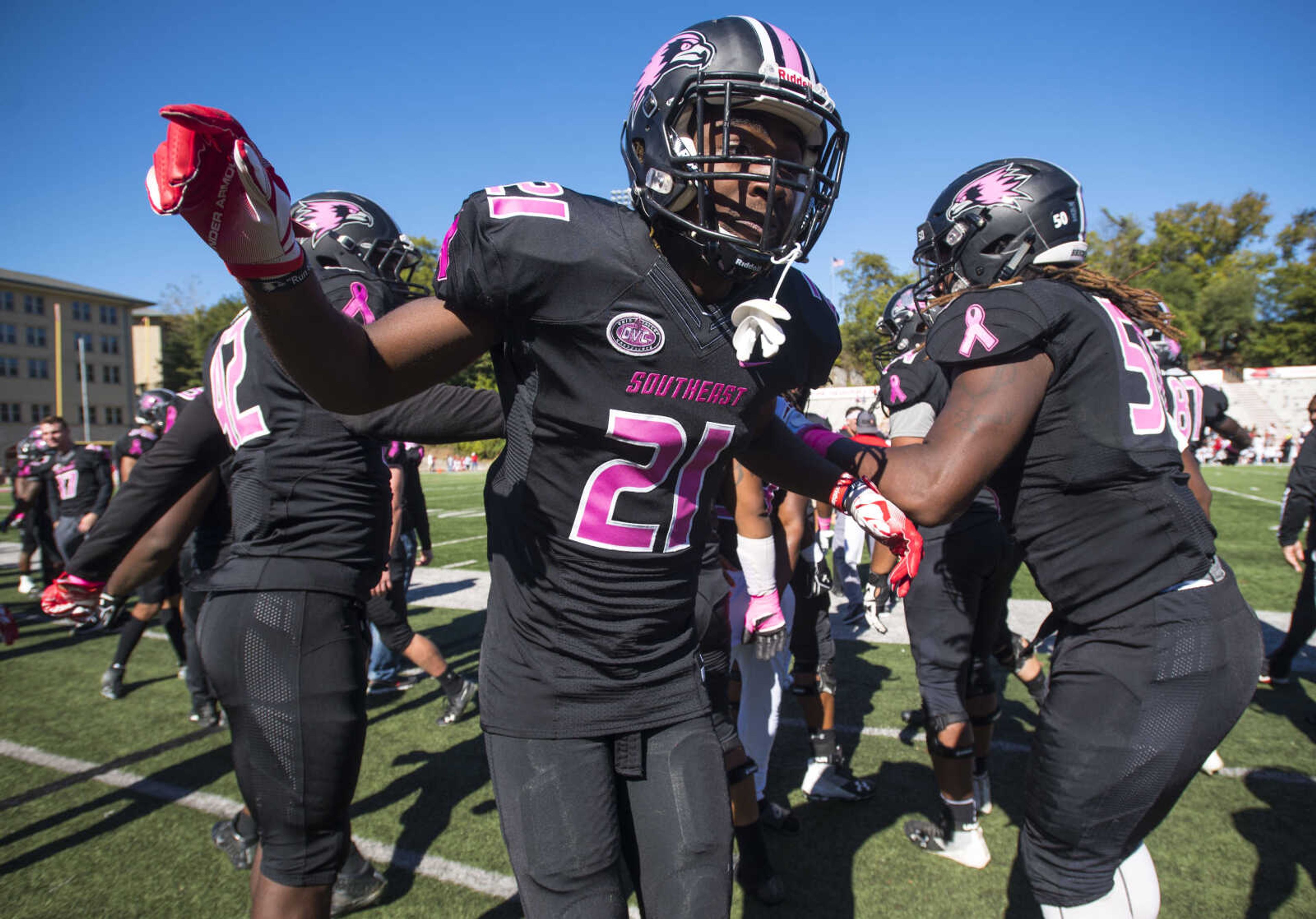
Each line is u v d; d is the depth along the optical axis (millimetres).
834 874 2643
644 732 1401
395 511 3891
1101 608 1510
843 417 33344
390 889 2582
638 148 1284
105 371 52188
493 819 3047
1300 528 4184
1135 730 1440
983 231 1822
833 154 1324
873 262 36938
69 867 2715
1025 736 3789
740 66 1182
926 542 2727
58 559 7273
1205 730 1446
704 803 1367
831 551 8727
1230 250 50375
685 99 1187
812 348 1421
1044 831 1535
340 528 1898
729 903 1338
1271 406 35750
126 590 2064
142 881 2631
